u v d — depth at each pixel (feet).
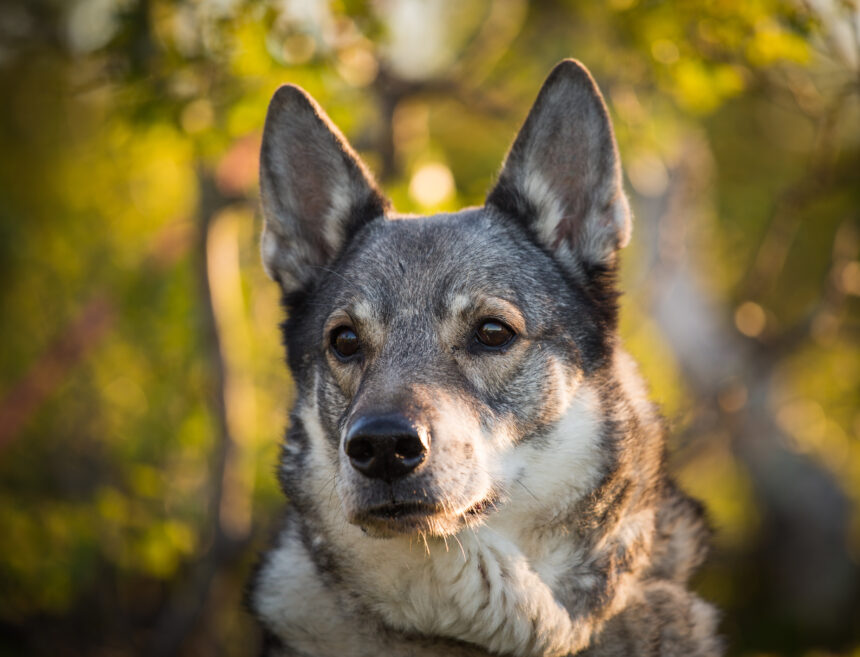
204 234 22.86
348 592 14.02
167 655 23.50
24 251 31.04
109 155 28.60
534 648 13.39
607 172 14.82
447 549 13.39
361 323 14.08
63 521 24.71
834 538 34.99
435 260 14.29
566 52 25.29
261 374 26.35
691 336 31.45
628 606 13.96
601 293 15.05
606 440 14.01
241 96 20.57
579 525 13.71
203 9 20.22
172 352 27.61
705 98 21.44
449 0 33.30
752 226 39.81
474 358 13.71
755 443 34.96
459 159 33.53
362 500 12.33
